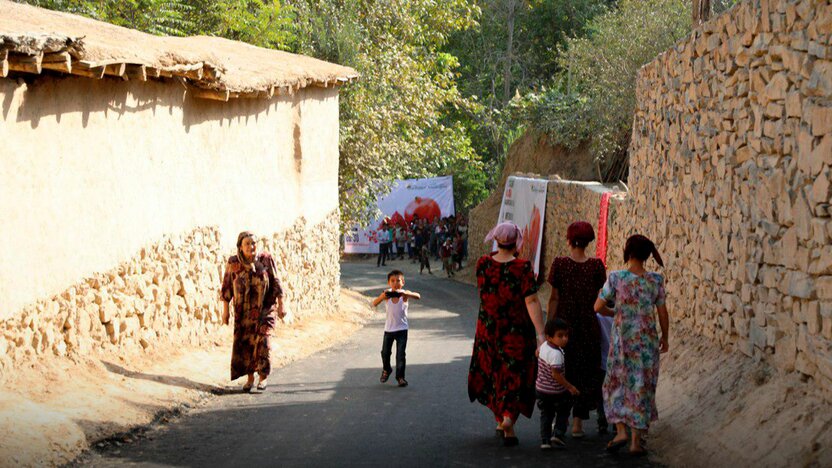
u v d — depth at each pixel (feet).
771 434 20.49
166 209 36.45
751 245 25.81
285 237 53.21
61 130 28.09
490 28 146.20
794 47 22.90
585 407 25.17
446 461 22.11
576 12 143.02
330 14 79.87
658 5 83.66
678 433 24.34
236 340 32.40
